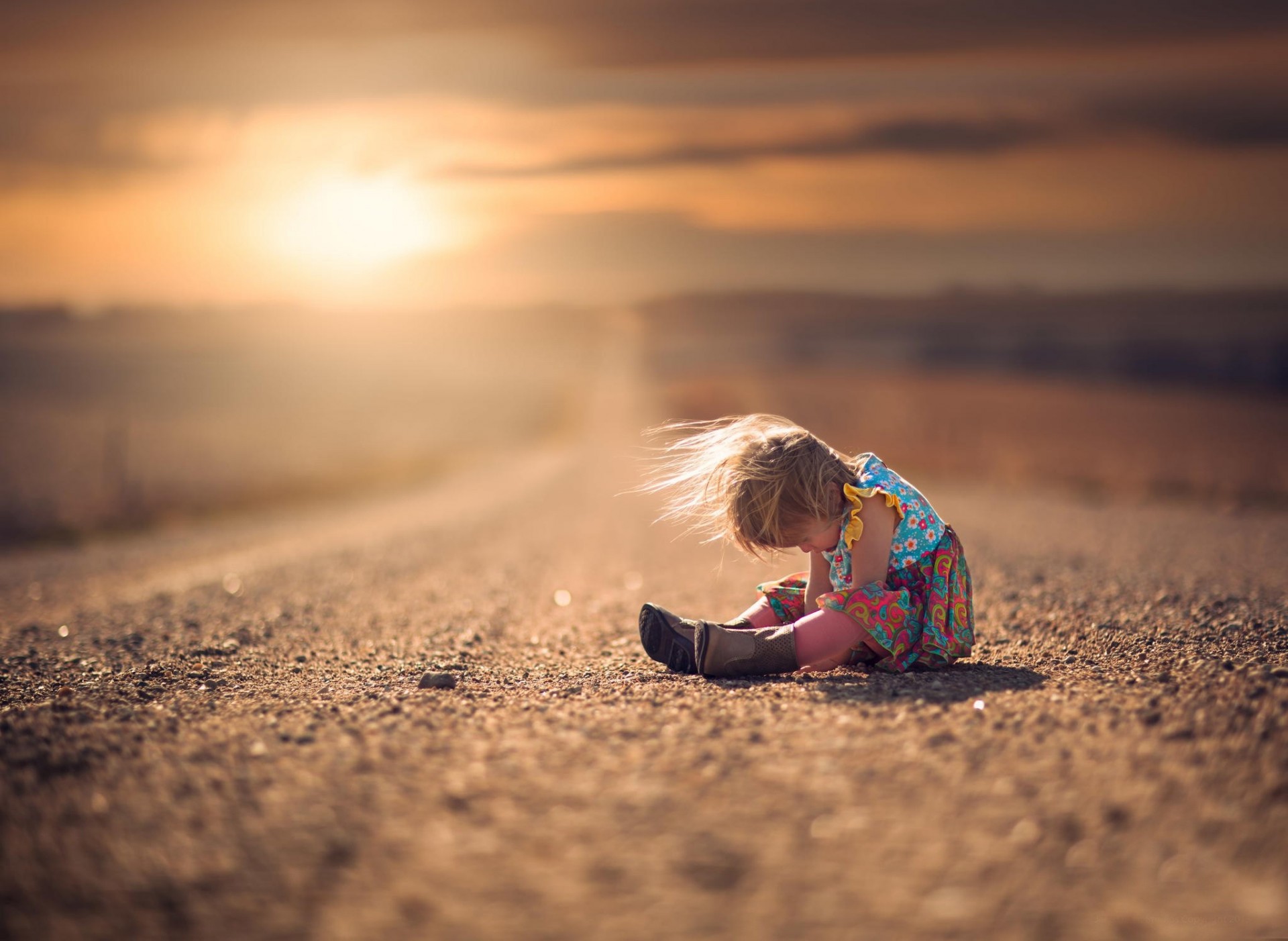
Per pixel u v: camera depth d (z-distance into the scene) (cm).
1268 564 850
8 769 284
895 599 393
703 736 307
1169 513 1536
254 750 301
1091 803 242
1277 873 206
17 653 544
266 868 222
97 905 207
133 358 12225
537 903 204
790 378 10156
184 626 638
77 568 1230
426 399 9594
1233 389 7875
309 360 13575
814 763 277
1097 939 185
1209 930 187
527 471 3297
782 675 407
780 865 217
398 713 349
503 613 686
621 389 11056
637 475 2744
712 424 431
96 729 328
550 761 286
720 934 190
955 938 187
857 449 3547
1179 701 320
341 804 256
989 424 4853
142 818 249
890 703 339
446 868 220
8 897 211
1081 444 3681
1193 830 226
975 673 394
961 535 1162
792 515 394
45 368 10494
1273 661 397
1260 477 2331
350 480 2980
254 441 4584
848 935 189
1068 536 1163
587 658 492
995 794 250
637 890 208
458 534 1460
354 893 210
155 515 2006
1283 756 260
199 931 197
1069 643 476
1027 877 209
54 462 3086
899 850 222
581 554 1152
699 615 671
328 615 685
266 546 1423
